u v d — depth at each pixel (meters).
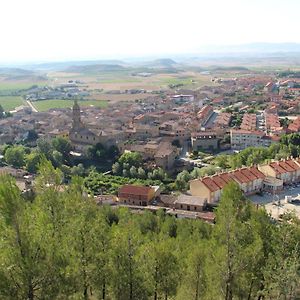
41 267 61.22
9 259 59.78
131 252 79.19
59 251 65.00
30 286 60.19
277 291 79.88
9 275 59.59
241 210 105.62
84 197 90.94
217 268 85.62
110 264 77.62
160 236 121.06
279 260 84.31
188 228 148.00
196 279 88.56
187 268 90.88
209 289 87.94
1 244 60.38
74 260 72.62
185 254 101.62
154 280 84.56
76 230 75.81
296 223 98.88
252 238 91.25
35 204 79.19
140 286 79.62
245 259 85.31
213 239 101.31
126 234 80.56
